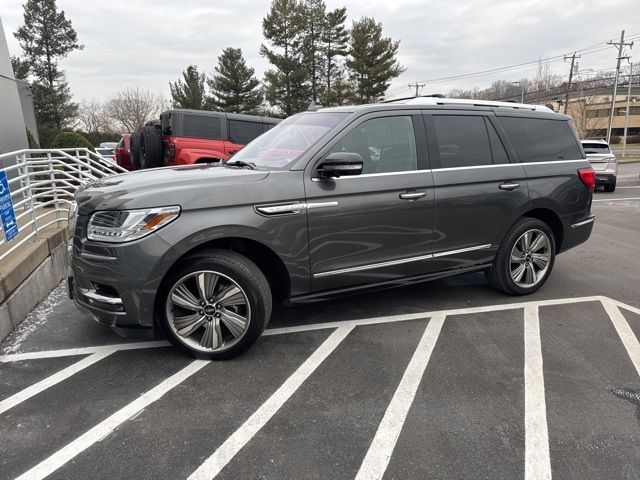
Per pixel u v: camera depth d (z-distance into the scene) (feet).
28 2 147.84
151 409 9.45
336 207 11.90
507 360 11.50
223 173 11.51
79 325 13.55
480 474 7.69
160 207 10.14
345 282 12.55
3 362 11.40
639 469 7.82
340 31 136.26
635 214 35.24
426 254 13.64
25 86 50.16
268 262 11.93
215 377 10.68
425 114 13.73
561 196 15.94
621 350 12.07
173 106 172.24
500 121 15.19
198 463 7.92
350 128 12.44
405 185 12.89
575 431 8.79
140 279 10.13
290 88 130.41
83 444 8.39
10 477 7.58
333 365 11.23
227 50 141.69
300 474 7.68
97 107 209.05
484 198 14.32
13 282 13.33
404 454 8.15
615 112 234.99
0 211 13.17
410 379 10.59
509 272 15.39
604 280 18.03
